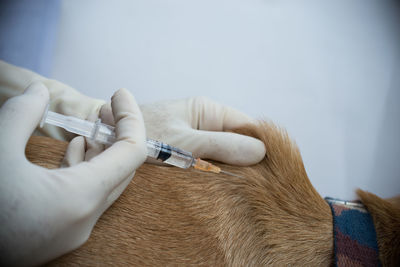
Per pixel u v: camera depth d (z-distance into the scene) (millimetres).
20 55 1539
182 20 1702
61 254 586
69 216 542
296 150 848
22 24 1570
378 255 711
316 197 794
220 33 1699
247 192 777
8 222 510
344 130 1591
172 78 1620
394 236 724
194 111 940
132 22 1667
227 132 851
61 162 723
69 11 1637
